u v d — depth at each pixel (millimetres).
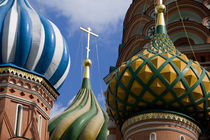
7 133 26609
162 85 26609
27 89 28359
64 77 31000
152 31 37406
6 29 28609
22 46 28562
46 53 29203
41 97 29000
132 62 27891
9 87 27875
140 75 27047
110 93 28766
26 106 28016
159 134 26234
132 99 27266
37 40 28906
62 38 30625
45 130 28984
